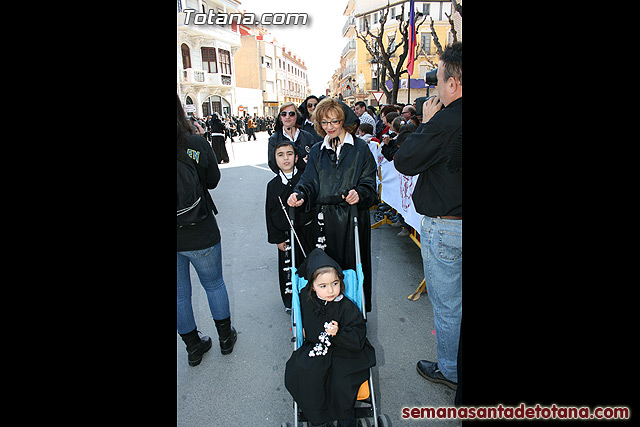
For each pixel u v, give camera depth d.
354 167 2.57
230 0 32.16
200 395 2.39
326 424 1.93
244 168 12.10
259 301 3.54
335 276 1.96
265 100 50.56
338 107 2.40
